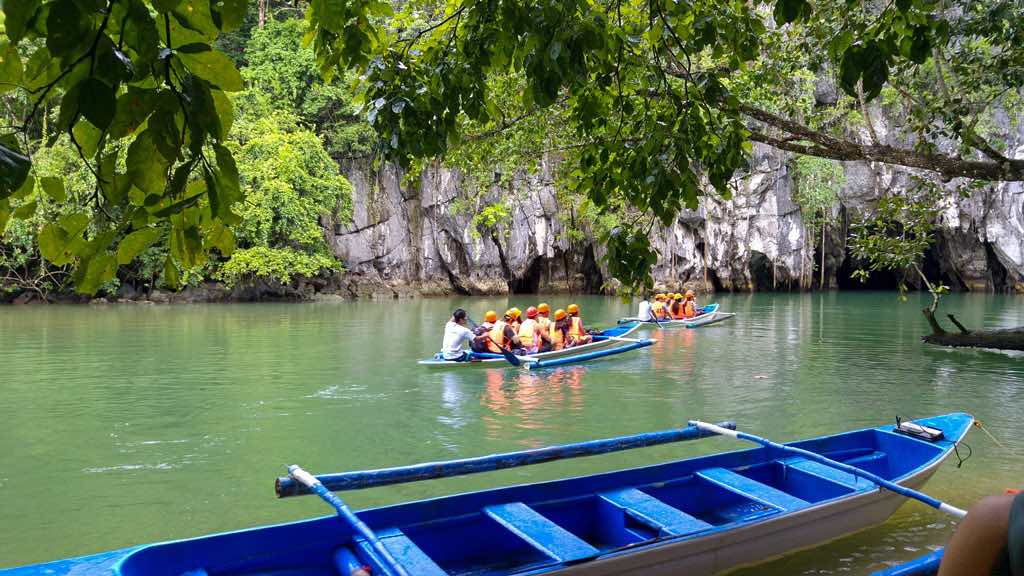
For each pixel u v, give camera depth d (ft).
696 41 10.85
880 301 95.71
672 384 31.99
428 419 25.02
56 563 9.56
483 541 13.12
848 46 9.45
